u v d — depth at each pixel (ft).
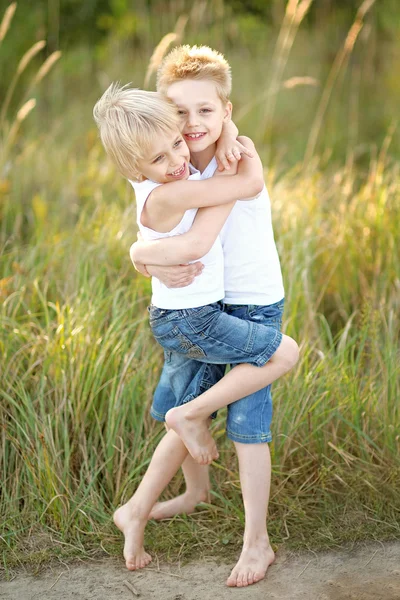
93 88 22.80
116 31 24.81
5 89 24.06
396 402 9.71
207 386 7.91
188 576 7.77
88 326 10.23
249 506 7.72
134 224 13.23
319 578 7.56
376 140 21.44
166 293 7.42
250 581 7.50
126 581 7.72
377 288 12.30
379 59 23.50
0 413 9.46
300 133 21.15
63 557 8.20
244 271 7.57
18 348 10.39
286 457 9.35
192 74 7.16
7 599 7.53
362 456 9.41
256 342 7.37
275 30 24.48
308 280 12.02
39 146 18.01
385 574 7.56
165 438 8.13
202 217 7.06
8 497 8.88
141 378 10.02
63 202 14.94
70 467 9.27
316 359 10.76
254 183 7.14
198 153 7.51
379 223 13.26
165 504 8.81
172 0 23.30
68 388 9.68
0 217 14.20
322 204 14.29
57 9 25.00
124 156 6.86
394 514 8.57
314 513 8.70
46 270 12.12
